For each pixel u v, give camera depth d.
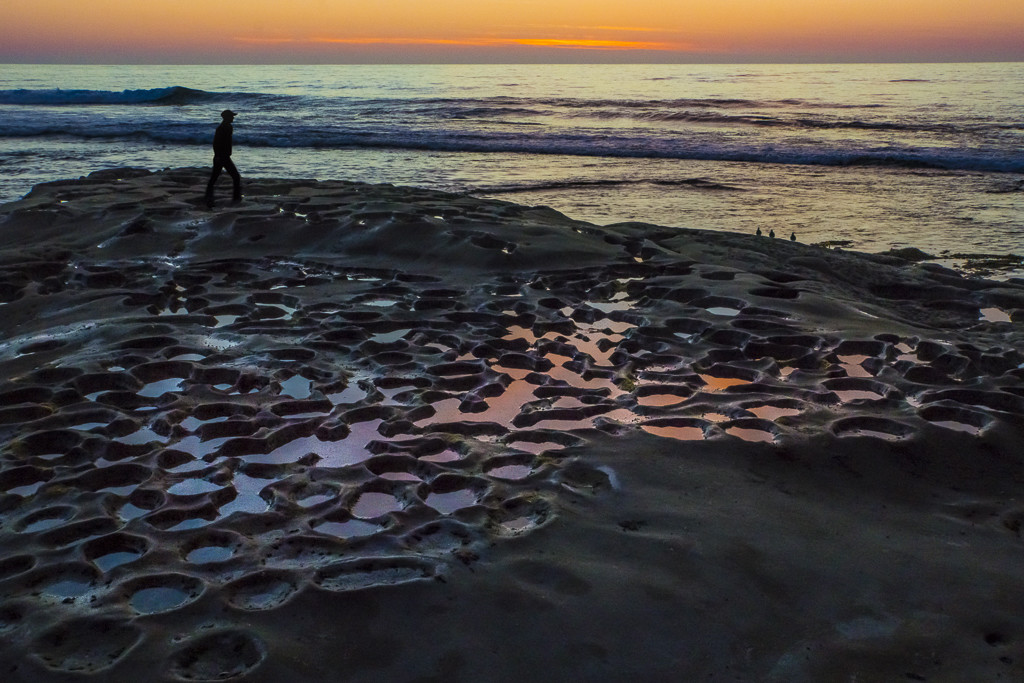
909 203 18.70
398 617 2.98
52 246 9.60
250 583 3.17
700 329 6.74
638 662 2.78
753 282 8.02
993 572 3.39
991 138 32.91
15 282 8.10
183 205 11.70
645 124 42.78
